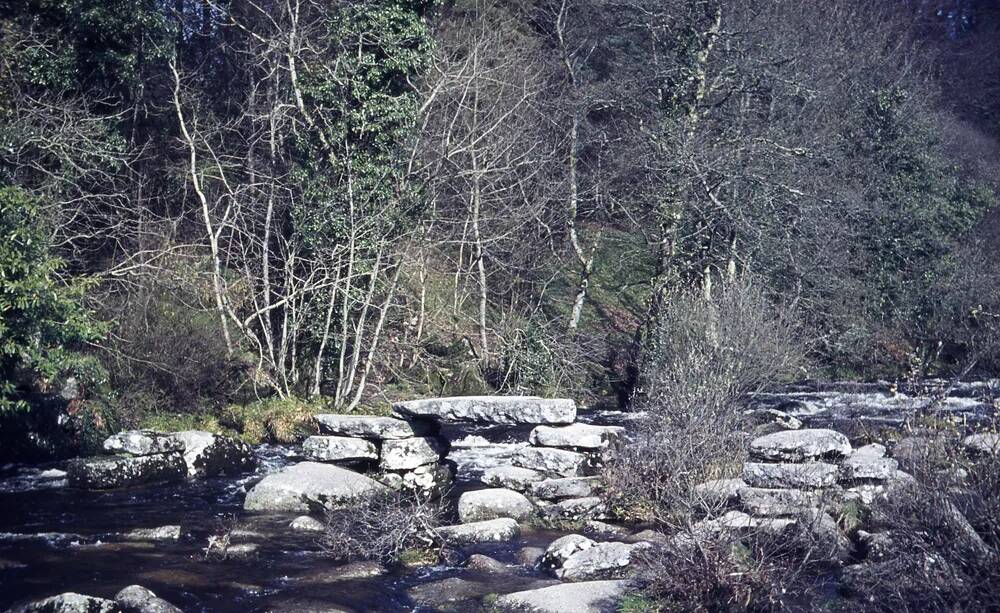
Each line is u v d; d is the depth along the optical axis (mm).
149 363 18938
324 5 24922
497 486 13328
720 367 14477
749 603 7613
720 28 25438
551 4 31781
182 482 14781
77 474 14102
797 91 26094
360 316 22312
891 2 41562
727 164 24078
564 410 13688
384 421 14258
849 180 30438
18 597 8492
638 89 28531
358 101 21578
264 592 9000
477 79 26109
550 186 27781
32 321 12672
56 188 19797
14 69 20625
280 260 23672
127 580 9156
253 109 23828
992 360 17500
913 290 29703
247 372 21375
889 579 7367
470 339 26234
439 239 26984
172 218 24859
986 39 43688
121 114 23203
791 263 24828
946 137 34531
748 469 10977
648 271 33719
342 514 11844
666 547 8492
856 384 22688
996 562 6492
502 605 8555
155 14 21844
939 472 7516
